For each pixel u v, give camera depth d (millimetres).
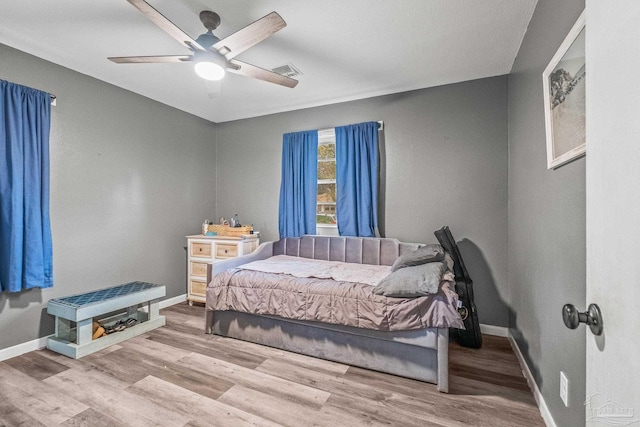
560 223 1413
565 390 1347
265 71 2199
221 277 2676
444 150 3006
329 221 3637
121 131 3105
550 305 1550
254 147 4078
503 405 1727
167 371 2086
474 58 2516
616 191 571
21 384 1918
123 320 2807
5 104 2225
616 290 565
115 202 3051
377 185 3242
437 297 1906
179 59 2039
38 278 2344
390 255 3115
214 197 4332
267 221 4000
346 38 2244
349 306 2113
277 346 2445
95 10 1912
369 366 2107
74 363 2188
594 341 643
